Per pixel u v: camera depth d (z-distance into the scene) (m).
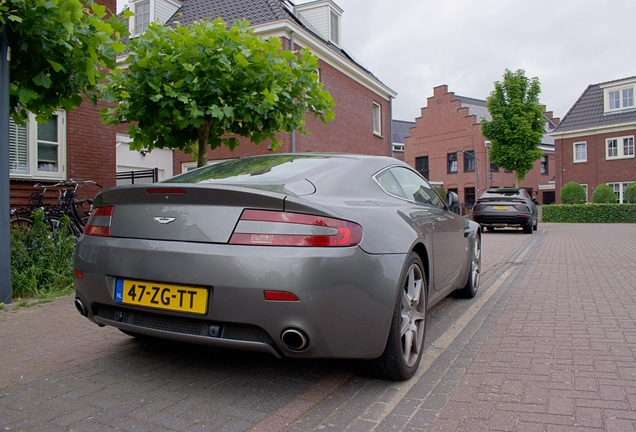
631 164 30.44
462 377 2.89
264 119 6.15
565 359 3.17
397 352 2.67
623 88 31.31
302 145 15.24
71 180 8.59
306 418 2.36
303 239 2.34
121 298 2.64
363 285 2.45
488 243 12.29
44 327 3.94
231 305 2.35
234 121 6.40
